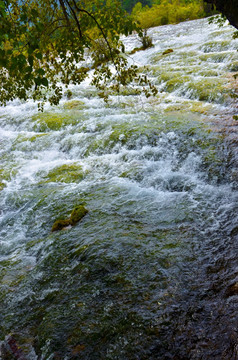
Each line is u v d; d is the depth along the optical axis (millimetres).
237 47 15203
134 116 10500
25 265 5129
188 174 7117
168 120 9516
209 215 5496
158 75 14531
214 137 8008
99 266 4594
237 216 5332
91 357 3381
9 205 7125
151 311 3773
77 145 9422
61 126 10992
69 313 3953
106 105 12242
